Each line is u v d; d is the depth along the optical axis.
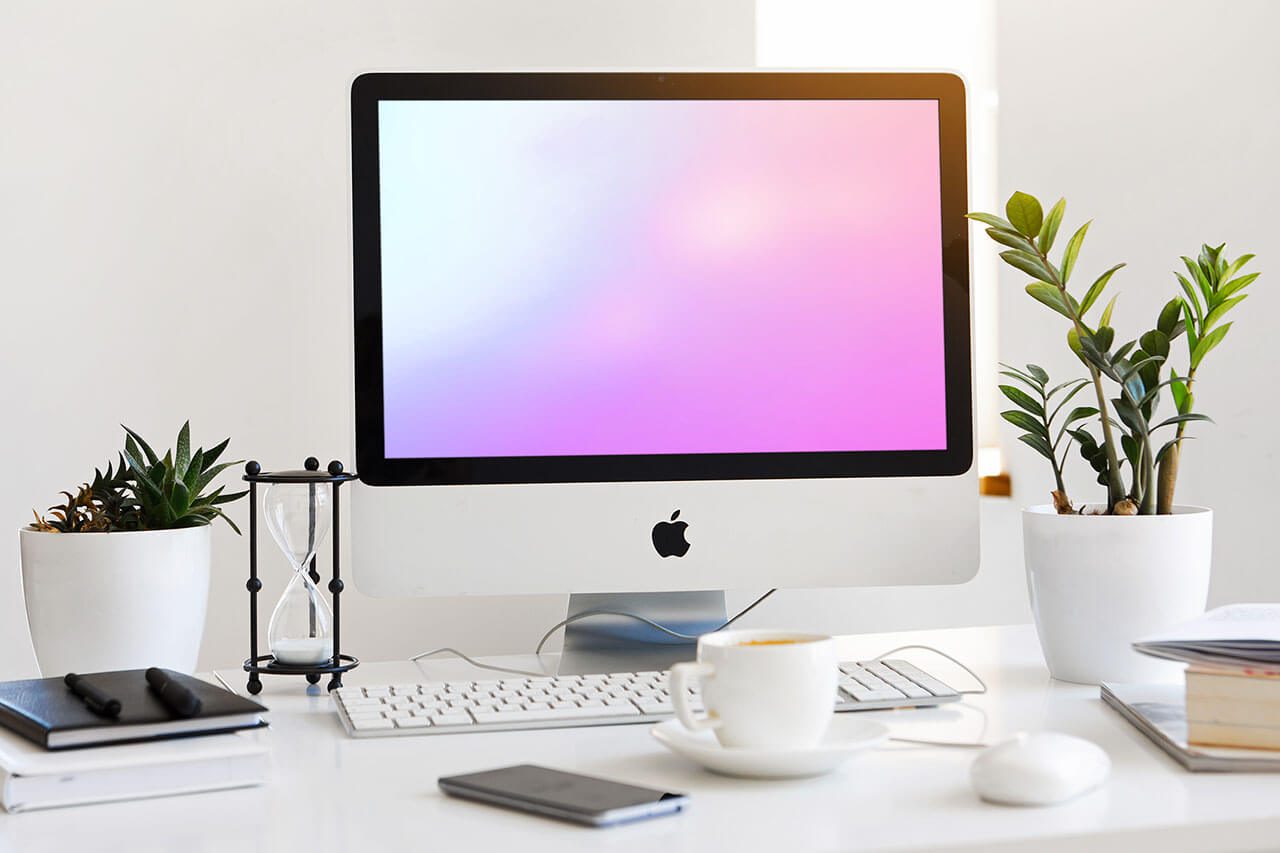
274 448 1.54
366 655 1.56
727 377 1.21
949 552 1.23
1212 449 1.45
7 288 1.46
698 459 1.21
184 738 0.79
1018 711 0.96
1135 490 1.11
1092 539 1.04
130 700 0.82
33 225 1.46
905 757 0.82
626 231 1.21
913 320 1.23
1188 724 0.79
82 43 1.48
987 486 1.81
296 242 1.55
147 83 1.50
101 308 1.49
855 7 1.92
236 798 0.75
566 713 0.93
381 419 1.19
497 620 1.60
